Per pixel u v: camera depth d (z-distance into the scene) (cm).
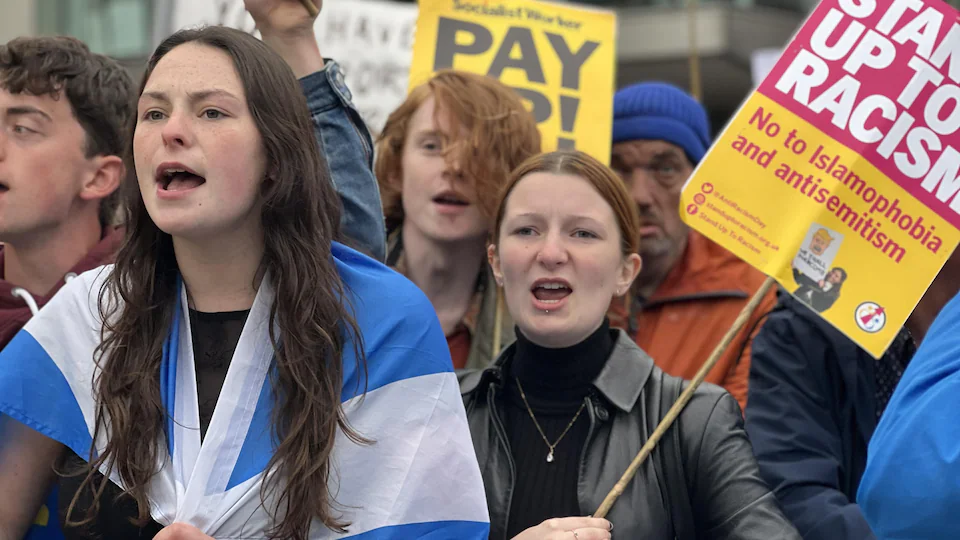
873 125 279
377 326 223
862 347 273
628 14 1304
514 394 273
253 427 214
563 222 269
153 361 221
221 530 208
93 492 216
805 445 290
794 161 282
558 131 388
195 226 210
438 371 224
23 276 310
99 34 1128
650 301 384
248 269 223
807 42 286
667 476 251
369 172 294
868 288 275
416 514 215
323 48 481
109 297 229
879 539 206
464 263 345
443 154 337
